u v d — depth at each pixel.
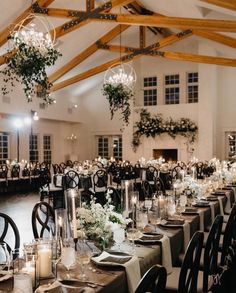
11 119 14.30
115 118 17.19
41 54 7.07
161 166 12.55
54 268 2.24
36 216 3.51
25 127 15.08
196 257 2.49
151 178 10.72
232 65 12.11
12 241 5.70
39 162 15.94
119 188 9.06
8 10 9.16
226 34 11.58
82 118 17.78
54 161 16.89
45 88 7.65
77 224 2.81
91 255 2.37
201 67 14.88
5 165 12.61
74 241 2.55
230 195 6.80
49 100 8.59
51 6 10.31
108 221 2.83
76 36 12.51
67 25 9.95
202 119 14.82
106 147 17.92
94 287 2.06
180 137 15.25
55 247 2.45
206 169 12.16
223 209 5.99
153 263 2.78
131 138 16.25
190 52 15.66
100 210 2.85
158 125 15.46
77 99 17.45
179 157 15.27
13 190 12.64
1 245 2.25
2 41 9.73
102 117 17.55
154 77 16.73
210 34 12.04
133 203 3.51
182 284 2.29
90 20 9.26
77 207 2.98
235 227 4.32
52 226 3.71
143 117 15.93
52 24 10.59
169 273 3.01
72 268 2.36
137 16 8.71
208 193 6.16
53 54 7.24
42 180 12.19
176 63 16.19
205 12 9.73
